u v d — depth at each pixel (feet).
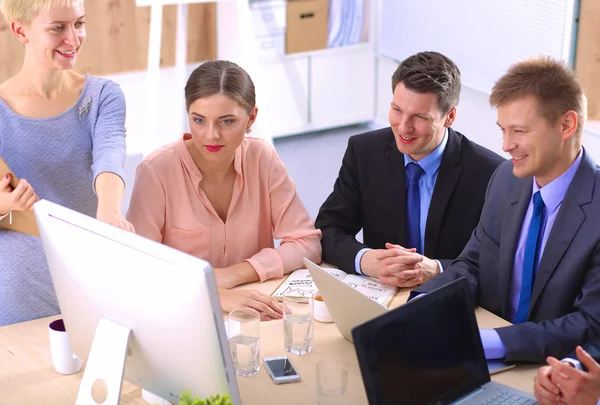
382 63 19.74
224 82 7.23
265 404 5.64
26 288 7.47
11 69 15.42
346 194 8.96
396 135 8.34
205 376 4.85
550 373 5.63
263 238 8.44
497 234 7.29
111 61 16.61
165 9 16.83
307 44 18.69
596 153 14.35
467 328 5.65
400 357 5.18
